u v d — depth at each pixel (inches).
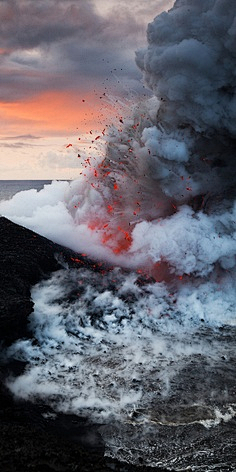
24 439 408.2
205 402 529.0
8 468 352.2
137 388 557.6
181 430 474.6
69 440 442.0
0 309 617.9
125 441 454.0
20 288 714.8
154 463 424.2
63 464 381.4
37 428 444.8
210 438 461.1
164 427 479.2
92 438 454.6
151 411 508.7
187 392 550.9
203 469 416.8
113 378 580.1
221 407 518.9
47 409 497.0
